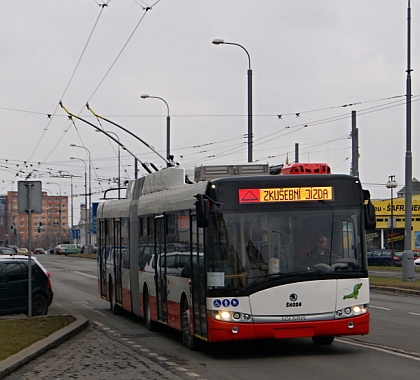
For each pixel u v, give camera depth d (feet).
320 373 34.81
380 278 114.73
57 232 481.87
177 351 43.93
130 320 64.49
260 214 39.34
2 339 46.32
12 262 65.31
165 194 50.14
